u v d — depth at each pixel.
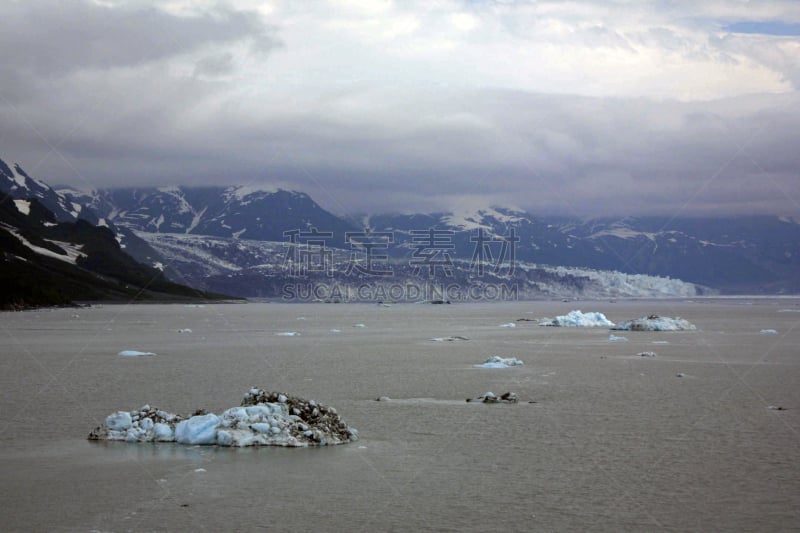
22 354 117.44
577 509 35.69
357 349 129.88
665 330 183.25
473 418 57.16
